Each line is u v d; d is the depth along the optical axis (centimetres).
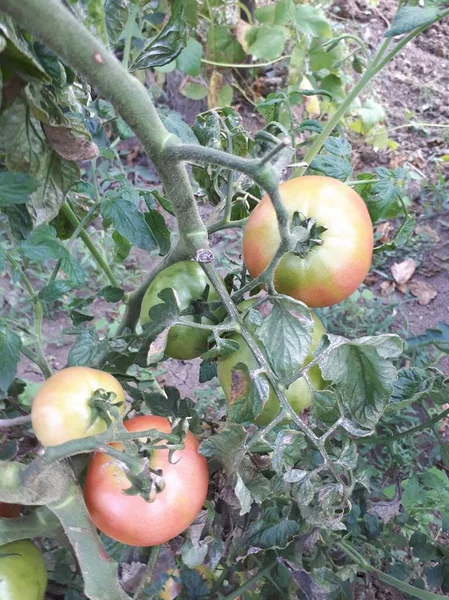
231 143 95
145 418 74
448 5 80
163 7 205
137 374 206
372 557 133
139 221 92
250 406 68
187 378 233
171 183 68
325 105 279
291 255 73
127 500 67
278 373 67
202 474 72
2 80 67
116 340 89
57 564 106
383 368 68
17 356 80
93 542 66
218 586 119
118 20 90
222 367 78
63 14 53
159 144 62
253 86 321
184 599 112
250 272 80
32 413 68
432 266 268
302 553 110
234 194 94
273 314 68
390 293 263
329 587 98
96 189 114
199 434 77
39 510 75
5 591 69
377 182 99
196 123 104
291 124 100
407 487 160
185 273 81
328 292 75
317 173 99
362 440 117
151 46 83
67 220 111
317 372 77
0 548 72
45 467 64
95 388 69
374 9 359
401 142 314
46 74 64
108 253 248
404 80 336
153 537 69
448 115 326
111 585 66
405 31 74
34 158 77
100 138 109
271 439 79
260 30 262
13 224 87
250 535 97
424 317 255
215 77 283
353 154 304
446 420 214
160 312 70
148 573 91
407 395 98
